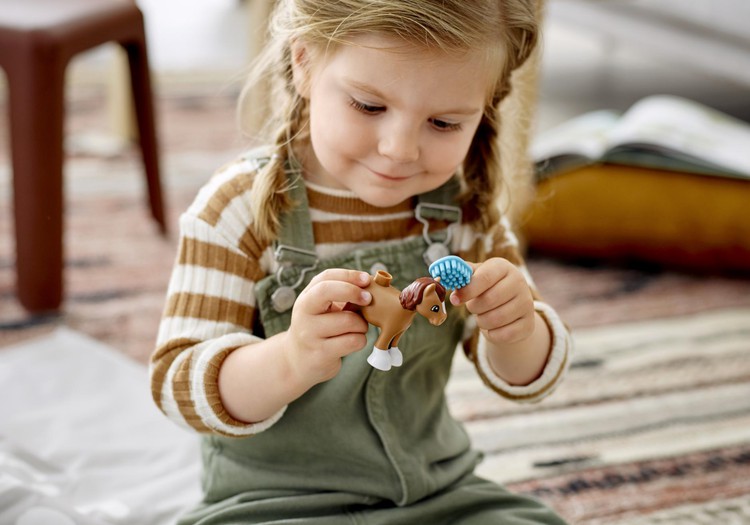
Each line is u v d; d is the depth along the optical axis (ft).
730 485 4.24
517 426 4.51
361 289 3.09
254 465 3.48
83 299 5.32
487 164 3.52
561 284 5.82
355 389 3.38
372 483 3.42
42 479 3.97
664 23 7.18
